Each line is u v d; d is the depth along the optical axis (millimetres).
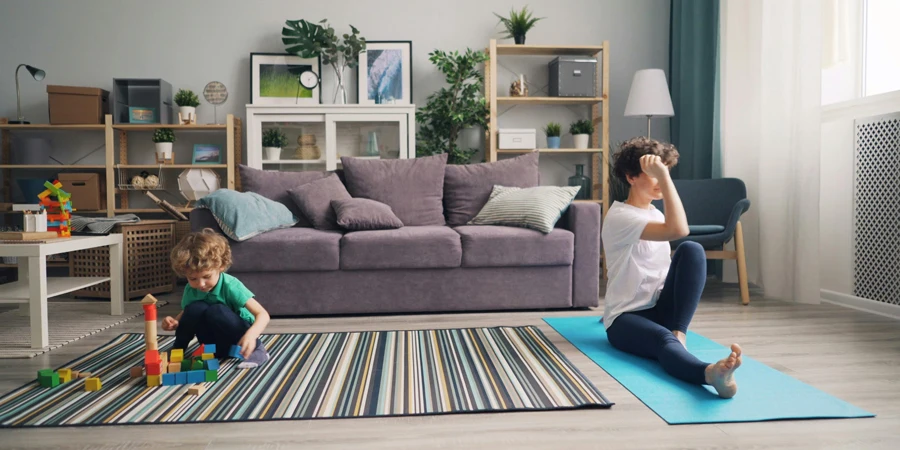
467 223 3490
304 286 2951
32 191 4293
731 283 4047
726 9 4035
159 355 1880
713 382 1677
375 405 1651
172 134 4438
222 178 4633
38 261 2344
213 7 4621
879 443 1401
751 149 3828
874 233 3049
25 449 1374
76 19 4555
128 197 4609
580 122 4523
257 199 3131
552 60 4629
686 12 4422
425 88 4727
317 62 4629
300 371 1979
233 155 4387
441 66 4539
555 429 1491
